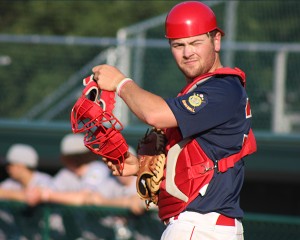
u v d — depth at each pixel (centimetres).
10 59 3600
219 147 1174
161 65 3441
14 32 5256
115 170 1252
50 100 3572
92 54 3541
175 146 1197
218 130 1164
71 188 2225
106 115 1192
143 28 3575
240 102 1161
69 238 2083
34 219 2122
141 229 2031
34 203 2109
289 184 3462
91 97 1230
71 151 2225
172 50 1191
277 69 3378
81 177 2236
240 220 1219
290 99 3381
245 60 3394
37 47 3581
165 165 1221
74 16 5281
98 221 2066
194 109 1134
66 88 3566
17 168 2278
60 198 2123
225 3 3641
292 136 3341
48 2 5312
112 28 5228
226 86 1158
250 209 3512
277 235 1922
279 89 3378
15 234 2134
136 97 1150
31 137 3531
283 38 3778
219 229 1180
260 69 3388
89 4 5303
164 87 3441
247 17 3806
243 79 1195
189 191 1181
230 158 1182
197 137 1179
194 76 1182
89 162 2250
